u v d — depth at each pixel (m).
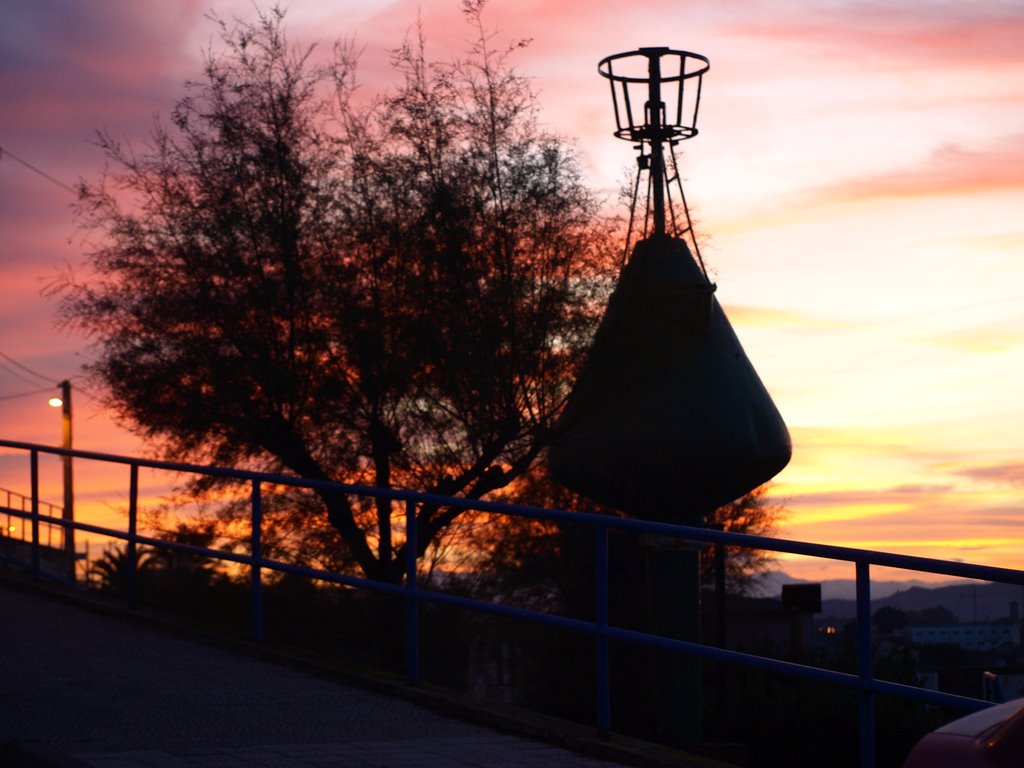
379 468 20.56
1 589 12.94
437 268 19.84
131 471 11.64
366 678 8.99
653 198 16.45
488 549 20.84
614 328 15.96
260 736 7.31
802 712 15.61
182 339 20.25
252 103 20.44
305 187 20.30
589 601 20.39
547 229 20.08
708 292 15.59
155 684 8.73
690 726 14.86
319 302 20.02
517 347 19.66
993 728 2.84
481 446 20.47
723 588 14.99
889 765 14.49
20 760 6.63
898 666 14.52
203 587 18.59
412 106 20.27
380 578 20.25
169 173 20.36
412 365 19.77
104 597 12.29
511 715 7.92
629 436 15.31
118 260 20.19
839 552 6.27
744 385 15.62
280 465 21.14
